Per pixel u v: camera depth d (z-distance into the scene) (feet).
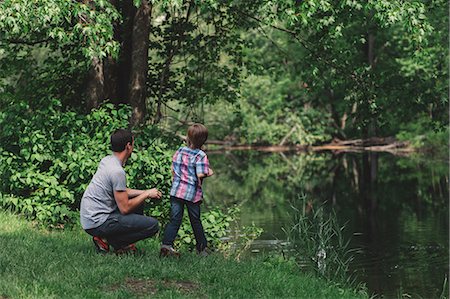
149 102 56.95
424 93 60.49
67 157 42.55
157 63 56.39
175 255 33.12
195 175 34.09
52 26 45.11
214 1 46.19
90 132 44.55
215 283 28.86
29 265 29.09
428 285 44.73
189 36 56.70
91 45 42.57
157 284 27.96
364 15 51.78
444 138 147.13
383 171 123.34
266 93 164.04
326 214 73.41
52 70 52.70
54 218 41.63
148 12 51.29
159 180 43.14
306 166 133.08
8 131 43.11
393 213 75.31
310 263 37.88
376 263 50.49
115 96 51.47
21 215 42.29
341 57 58.95
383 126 61.67
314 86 60.18
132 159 42.34
